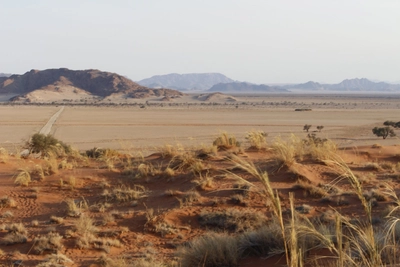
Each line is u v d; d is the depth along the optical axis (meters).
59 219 12.98
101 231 12.07
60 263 9.80
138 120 127.31
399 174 16.25
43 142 31.16
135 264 9.02
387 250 7.05
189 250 9.13
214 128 97.94
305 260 7.59
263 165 16.70
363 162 18.80
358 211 12.42
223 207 13.35
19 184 16.88
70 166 19.31
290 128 98.12
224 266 8.52
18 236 11.55
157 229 12.12
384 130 71.44
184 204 13.70
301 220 11.45
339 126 105.12
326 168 16.66
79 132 88.50
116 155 23.44
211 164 17.53
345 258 6.54
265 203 13.41
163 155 20.28
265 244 8.99
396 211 11.38
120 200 14.81
